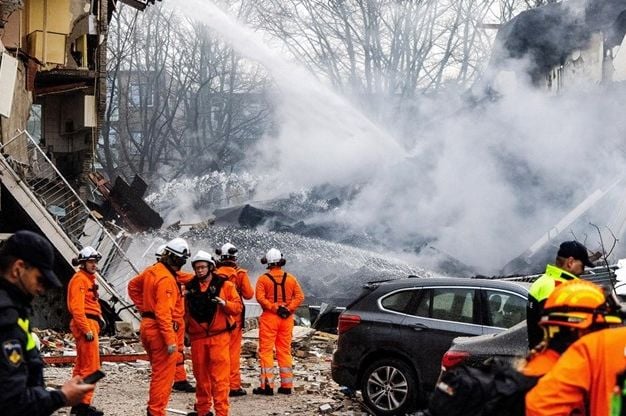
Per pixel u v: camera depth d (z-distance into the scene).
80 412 11.36
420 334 11.70
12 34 24.64
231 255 14.12
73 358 16.98
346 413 12.20
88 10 30.50
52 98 31.44
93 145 31.38
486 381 4.92
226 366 11.01
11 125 24.03
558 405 4.45
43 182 27.91
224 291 10.99
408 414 11.70
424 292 11.95
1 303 4.80
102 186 32.88
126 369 16.38
